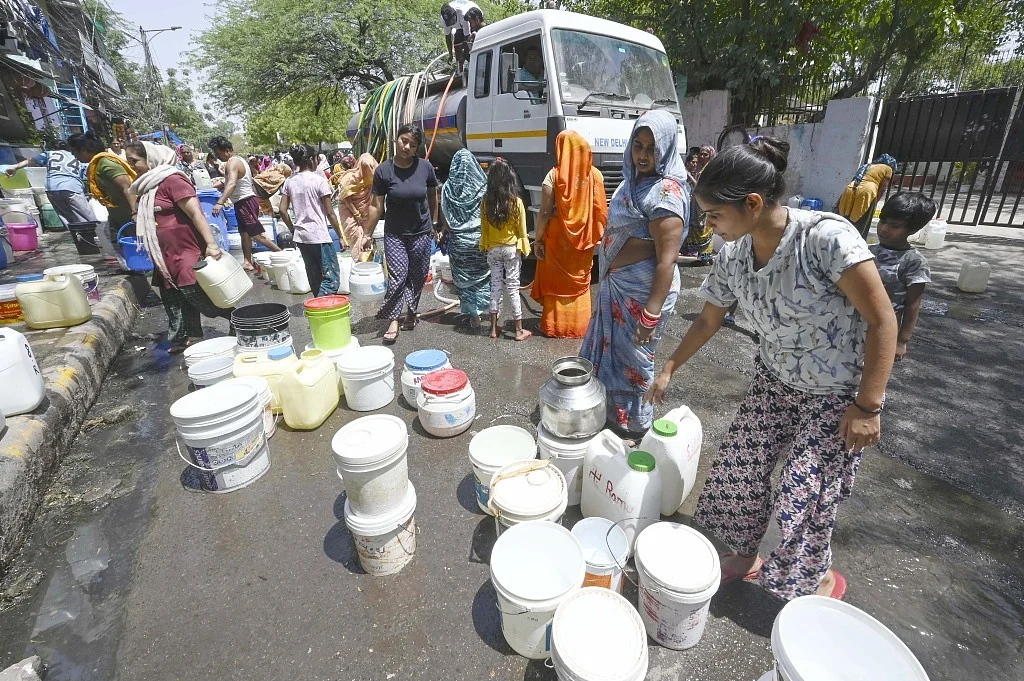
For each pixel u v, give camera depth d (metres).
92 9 22.70
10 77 13.06
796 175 9.36
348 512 2.05
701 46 9.73
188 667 1.77
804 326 1.56
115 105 26.38
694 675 1.70
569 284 4.42
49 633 1.92
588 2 11.98
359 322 5.18
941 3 8.89
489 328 4.89
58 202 7.02
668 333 4.75
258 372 3.18
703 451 2.92
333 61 17.08
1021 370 3.84
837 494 1.68
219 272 3.79
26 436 2.65
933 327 4.66
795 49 9.80
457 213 4.60
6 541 2.23
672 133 2.31
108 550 2.30
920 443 2.96
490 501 2.04
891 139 9.06
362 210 6.45
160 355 4.47
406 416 3.34
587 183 4.03
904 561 2.15
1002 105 8.03
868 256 1.36
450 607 1.97
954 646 1.80
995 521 2.38
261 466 2.74
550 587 1.68
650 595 1.73
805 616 1.42
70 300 4.11
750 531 1.97
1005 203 11.99
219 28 19.03
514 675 1.71
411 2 16.97
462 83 7.04
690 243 7.11
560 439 2.40
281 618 1.94
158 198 3.71
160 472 2.84
